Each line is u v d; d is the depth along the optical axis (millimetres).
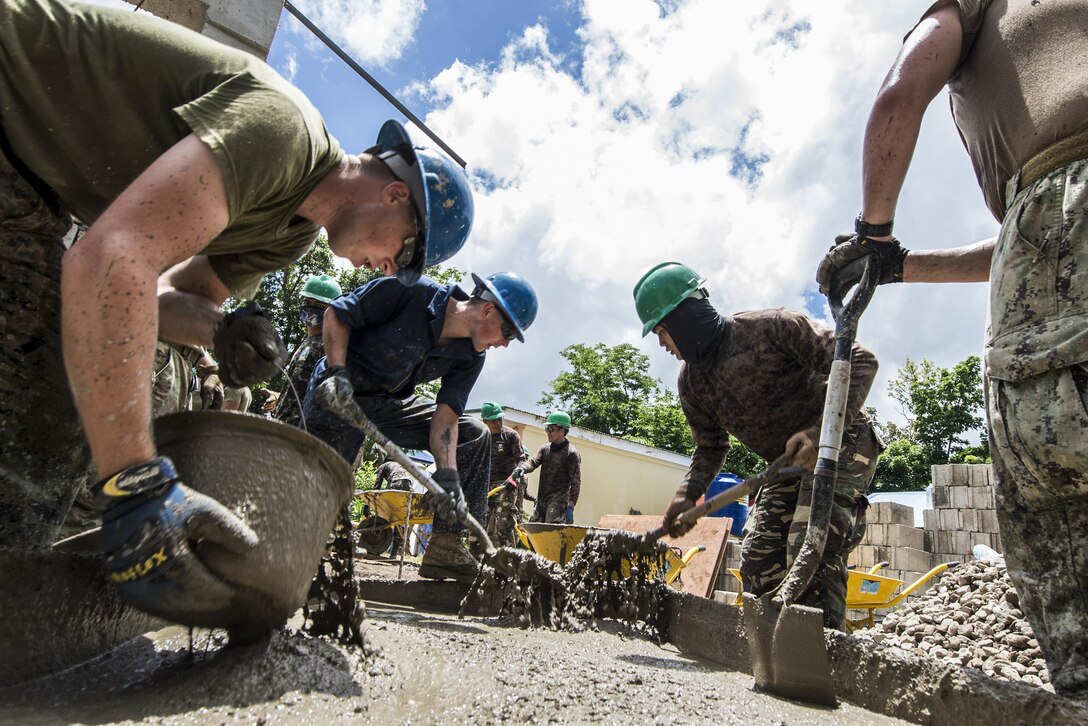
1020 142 2098
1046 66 2061
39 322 1907
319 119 1876
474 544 4336
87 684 1684
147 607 1476
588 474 21281
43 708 1479
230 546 1486
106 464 1416
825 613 3068
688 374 3748
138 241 1420
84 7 1713
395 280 3771
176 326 2166
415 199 2035
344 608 2113
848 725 2115
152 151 1756
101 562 1874
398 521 8453
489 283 3797
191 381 4305
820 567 3109
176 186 1463
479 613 4125
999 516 2154
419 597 4422
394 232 2037
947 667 2201
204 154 1507
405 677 2033
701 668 3027
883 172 2438
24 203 1814
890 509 10617
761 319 3439
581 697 2014
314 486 1737
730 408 3604
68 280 1378
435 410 4031
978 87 2250
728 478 13320
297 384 4477
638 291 3711
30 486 1932
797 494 3527
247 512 1594
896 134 2375
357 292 3809
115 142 1749
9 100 1677
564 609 3775
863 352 3213
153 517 1376
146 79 1697
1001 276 2068
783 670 2395
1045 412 1911
